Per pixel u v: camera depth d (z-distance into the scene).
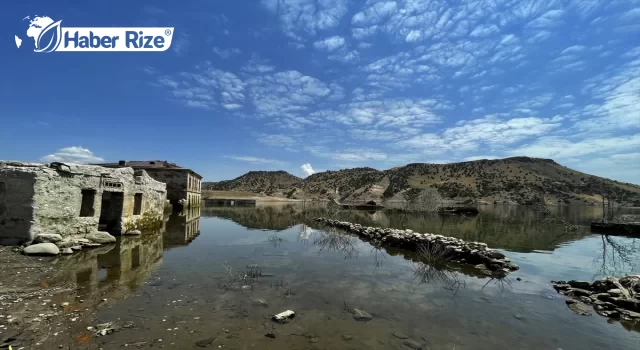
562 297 8.24
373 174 133.50
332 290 8.19
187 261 10.95
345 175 150.75
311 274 9.74
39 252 10.48
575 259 13.09
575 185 116.38
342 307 6.98
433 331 5.95
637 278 8.51
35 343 4.89
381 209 48.31
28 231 11.23
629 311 7.02
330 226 24.41
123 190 15.54
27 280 7.98
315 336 5.53
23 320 5.66
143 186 18.09
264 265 10.67
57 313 6.05
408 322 6.32
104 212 19.03
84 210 13.83
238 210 46.38
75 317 5.90
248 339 5.30
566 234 21.48
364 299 7.57
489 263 11.18
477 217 36.38
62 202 12.30
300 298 7.46
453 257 12.33
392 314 6.70
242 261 11.22
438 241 13.59
